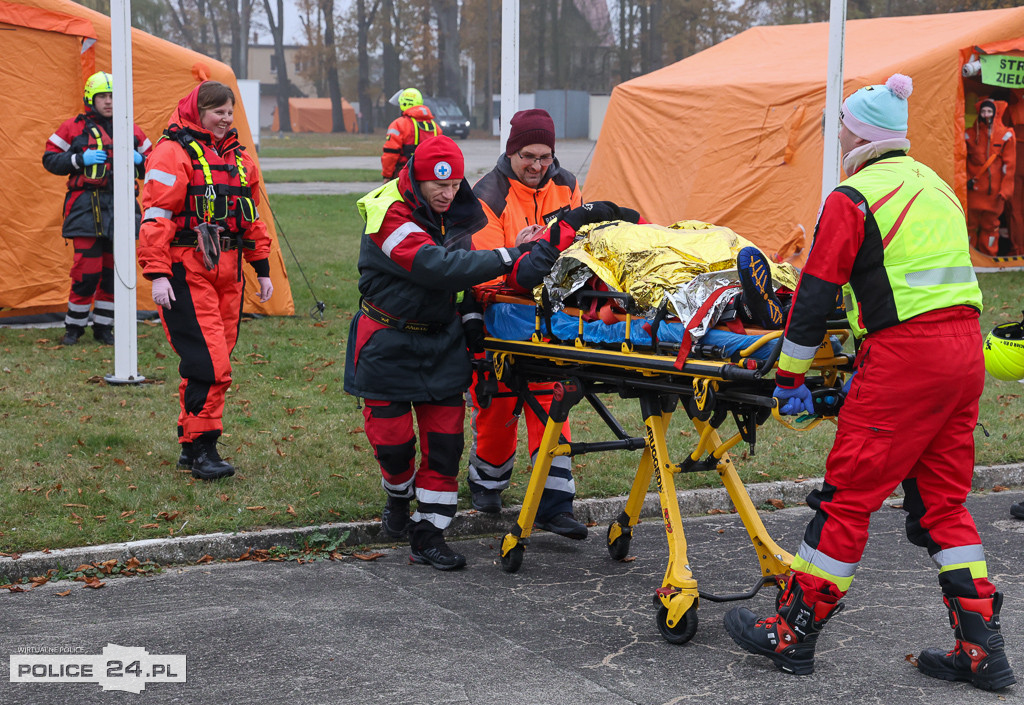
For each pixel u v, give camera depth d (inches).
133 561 190.2
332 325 411.5
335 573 191.8
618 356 167.2
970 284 142.6
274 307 424.5
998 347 179.5
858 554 146.0
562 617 171.9
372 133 3083.2
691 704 140.3
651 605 178.1
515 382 195.0
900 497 249.9
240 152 236.4
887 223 139.3
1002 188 581.3
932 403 139.8
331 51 3083.2
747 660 155.6
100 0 2087.8
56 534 195.8
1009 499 251.3
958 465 146.8
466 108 2908.5
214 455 233.0
